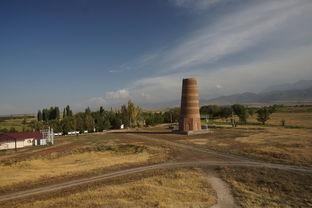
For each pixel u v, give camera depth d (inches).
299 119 3821.4
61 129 3171.8
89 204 612.4
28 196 743.1
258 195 668.7
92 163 1215.6
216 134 2174.0
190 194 676.1
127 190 728.3
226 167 989.8
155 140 1987.0
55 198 703.1
